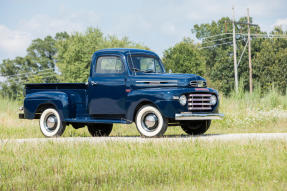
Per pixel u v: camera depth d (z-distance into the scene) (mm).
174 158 7727
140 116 11672
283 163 7094
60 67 76875
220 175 6305
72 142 9961
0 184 6129
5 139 12211
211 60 96375
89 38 73688
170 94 11203
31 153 8758
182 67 69125
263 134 12172
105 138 11414
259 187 5594
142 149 8680
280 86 73938
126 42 71688
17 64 102375
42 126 13508
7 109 26625
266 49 80875
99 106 12398
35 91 13797
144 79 11781
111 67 12391
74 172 6773
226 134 12617
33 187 5977
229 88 82188
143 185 5871
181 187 5648
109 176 6340
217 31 95188
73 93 13008
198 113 11500
